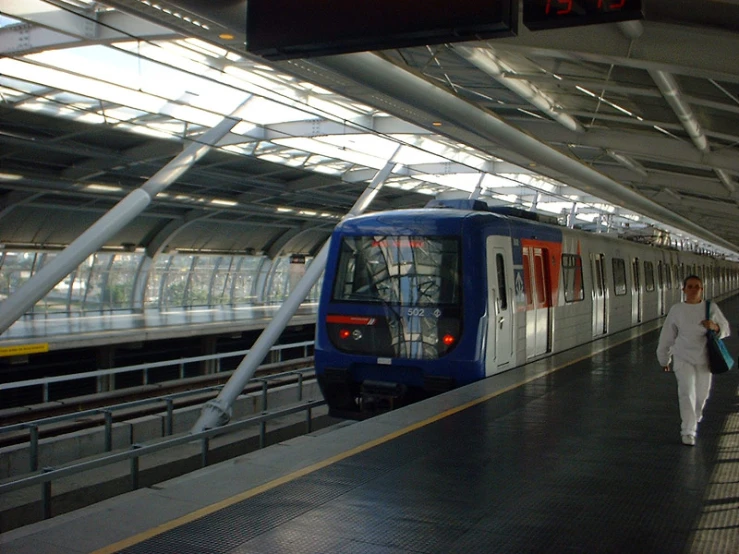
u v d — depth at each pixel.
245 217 44.50
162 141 27.12
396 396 13.03
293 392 18.89
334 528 5.89
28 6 14.31
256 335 38.66
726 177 25.77
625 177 29.12
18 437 15.71
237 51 11.38
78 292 39.47
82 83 19.36
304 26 6.86
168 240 41.41
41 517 10.10
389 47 6.79
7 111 21.97
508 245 14.14
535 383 12.70
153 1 9.40
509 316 13.84
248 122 24.23
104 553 5.32
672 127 18.31
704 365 8.55
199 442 13.59
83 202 33.94
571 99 18.31
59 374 28.23
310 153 27.75
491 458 7.98
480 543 5.63
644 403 11.04
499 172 31.48
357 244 13.66
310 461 7.80
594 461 7.90
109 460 9.41
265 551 5.42
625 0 6.10
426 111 14.63
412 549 5.50
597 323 20.12
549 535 5.80
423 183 37.22
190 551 5.39
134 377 31.28
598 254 20.44
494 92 18.81
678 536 5.79
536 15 6.38
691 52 11.18
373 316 13.26
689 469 7.63
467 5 6.23
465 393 11.66
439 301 12.90
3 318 16.59
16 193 30.81
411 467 7.61
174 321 34.78
